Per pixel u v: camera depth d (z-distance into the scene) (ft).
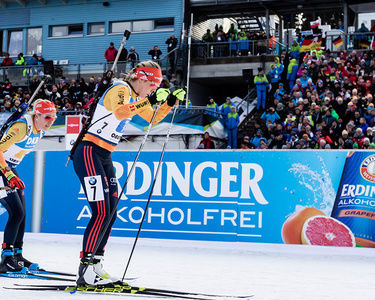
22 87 85.35
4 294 14.38
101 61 105.19
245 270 21.34
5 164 17.56
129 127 67.31
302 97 64.28
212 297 14.57
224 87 101.60
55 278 17.28
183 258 24.95
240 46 88.84
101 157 15.99
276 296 15.14
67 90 76.02
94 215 15.61
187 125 64.80
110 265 21.97
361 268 22.86
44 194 31.94
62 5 107.86
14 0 109.91
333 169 27.86
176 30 100.42
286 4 93.91
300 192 28.17
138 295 14.53
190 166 29.78
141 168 30.53
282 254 27.43
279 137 57.00
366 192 27.30
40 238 31.78
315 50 71.05
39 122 18.66
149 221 30.27
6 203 18.66
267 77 73.31
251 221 28.71
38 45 109.91
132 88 16.26
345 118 56.95
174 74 77.15
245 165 28.99
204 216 29.40
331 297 15.28
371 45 76.84
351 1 89.56
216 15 102.78
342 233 27.45
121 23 104.94
